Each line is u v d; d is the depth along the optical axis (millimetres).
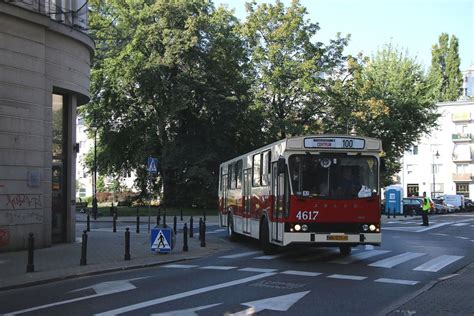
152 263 14062
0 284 10766
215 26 46094
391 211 48562
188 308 8430
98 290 10234
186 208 48562
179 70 45438
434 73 48938
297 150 13906
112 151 49719
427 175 82375
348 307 8469
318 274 11906
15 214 15883
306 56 43500
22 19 16141
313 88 41812
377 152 14062
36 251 16031
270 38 43375
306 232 13578
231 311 8188
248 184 18531
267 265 13500
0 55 15562
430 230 27484
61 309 8531
